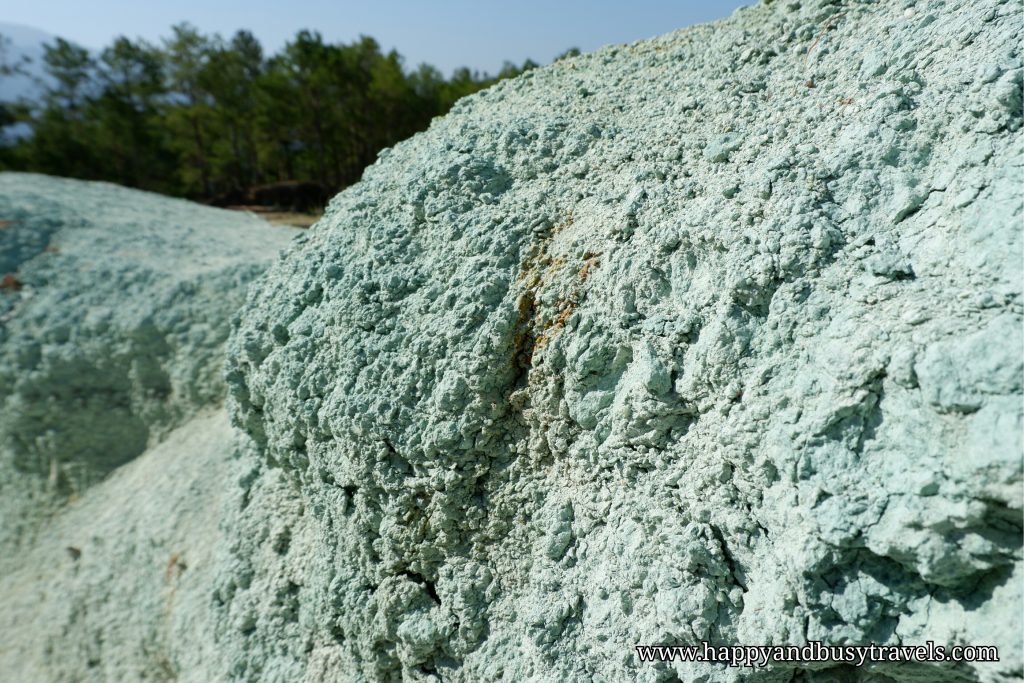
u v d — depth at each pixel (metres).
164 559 4.66
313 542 3.55
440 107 18.39
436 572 2.92
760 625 1.92
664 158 2.87
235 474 4.43
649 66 3.72
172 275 6.96
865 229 2.10
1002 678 1.55
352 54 17.92
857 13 2.87
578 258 2.66
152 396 6.25
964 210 1.92
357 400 3.00
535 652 2.48
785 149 2.43
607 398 2.45
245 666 3.57
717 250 2.29
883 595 1.75
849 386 1.84
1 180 10.55
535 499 2.67
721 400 2.14
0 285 7.07
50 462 6.41
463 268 2.93
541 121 3.45
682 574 2.13
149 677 4.39
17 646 5.23
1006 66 2.02
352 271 3.31
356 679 3.15
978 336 1.65
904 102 2.26
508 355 2.72
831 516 1.78
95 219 8.53
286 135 20.12
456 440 2.77
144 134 19.55
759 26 3.33
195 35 22.38
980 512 1.58
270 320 3.58
